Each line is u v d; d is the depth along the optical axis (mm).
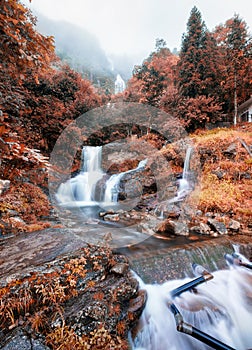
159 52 14891
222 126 9695
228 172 5152
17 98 4727
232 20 11242
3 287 1271
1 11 2346
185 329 1400
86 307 1389
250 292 2104
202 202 4410
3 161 3234
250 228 3438
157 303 1765
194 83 10312
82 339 1257
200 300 1889
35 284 1365
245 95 11062
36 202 3900
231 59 10664
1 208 2930
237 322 1842
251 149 5441
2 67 3176
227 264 2512
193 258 2416
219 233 3242
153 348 1515
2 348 1076
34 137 7133
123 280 1720
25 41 2621
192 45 10852
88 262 1766
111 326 1390
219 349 1353
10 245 2006
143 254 2299
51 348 1161
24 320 1231
